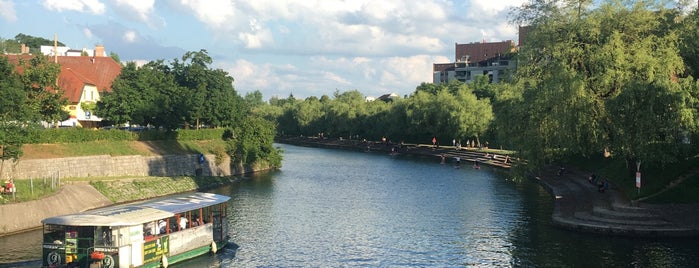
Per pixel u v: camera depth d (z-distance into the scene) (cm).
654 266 3669
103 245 3388
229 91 11544
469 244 4466
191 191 7444
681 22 5525
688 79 4725
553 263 3828
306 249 4372
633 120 4672
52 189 5603
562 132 4916
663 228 4356
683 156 5316
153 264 3628
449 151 13950
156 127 9669
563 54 5103
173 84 10162
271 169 10706
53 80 6975
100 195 6150
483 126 13025
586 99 4866
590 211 5041
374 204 6444
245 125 10406
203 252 4091
